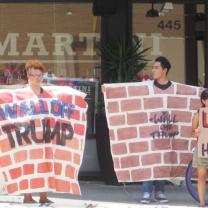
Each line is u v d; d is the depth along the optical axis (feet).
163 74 43.86
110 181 50.44
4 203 42.29
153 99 43.73
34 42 53.42
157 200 44.24
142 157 43.60
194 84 54.03
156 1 52.42
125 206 42.09
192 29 53.83
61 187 40.65
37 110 40.24
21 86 53.31
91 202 43.65
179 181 46.14
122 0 50.83
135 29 52.90
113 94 43.65
